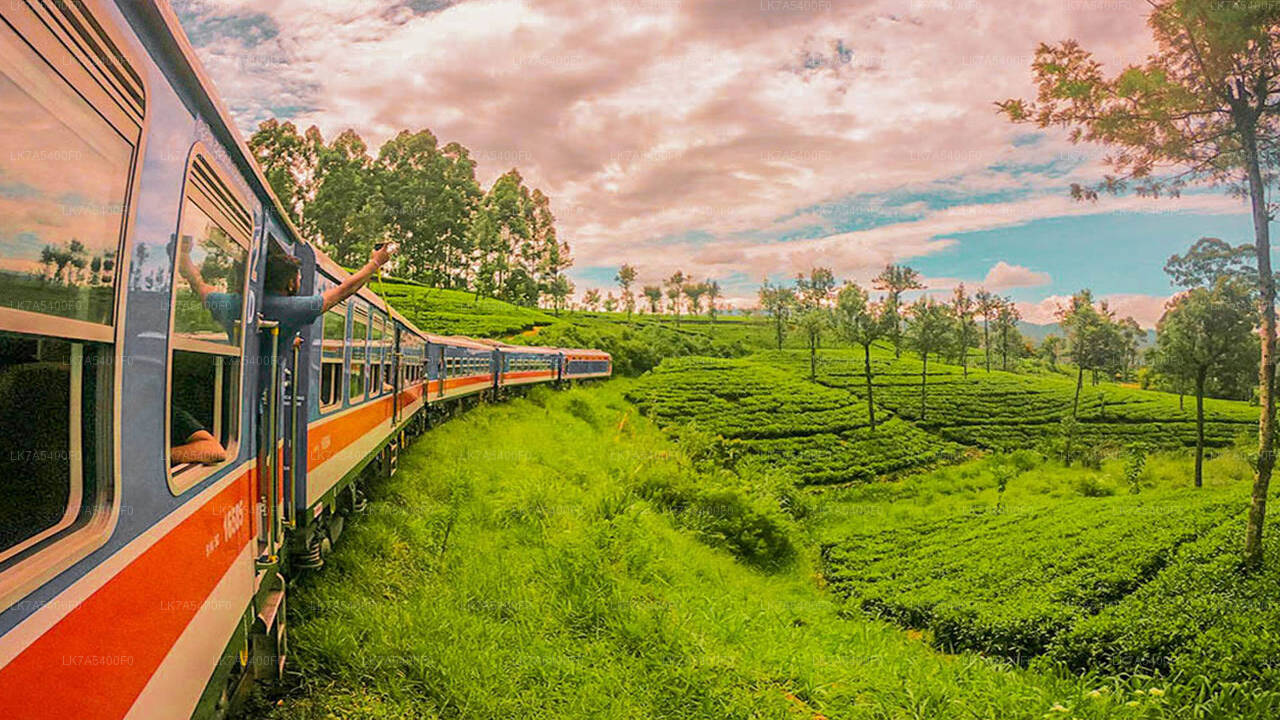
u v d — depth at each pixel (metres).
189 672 3.16
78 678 2.09
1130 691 9.42
